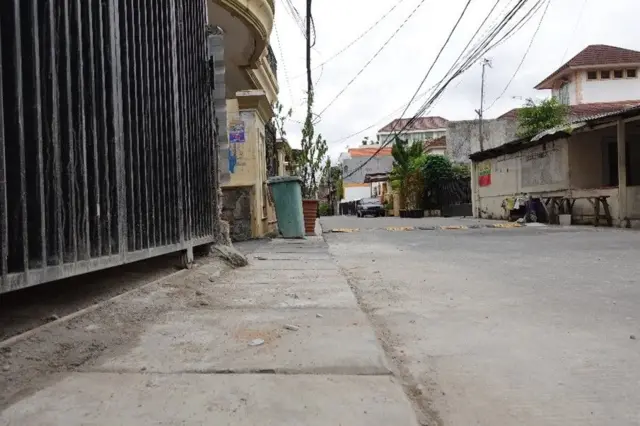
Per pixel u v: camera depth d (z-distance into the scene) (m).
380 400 2.11
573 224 16.64
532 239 10.82
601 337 3.13
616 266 6.34
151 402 2.08
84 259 3.03
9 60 2.46
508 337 3.15
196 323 3.38
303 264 6.68
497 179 22.56
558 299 4.30
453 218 25.19
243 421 1.91
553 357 2.76
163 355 2.70
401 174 33.66
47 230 2.71
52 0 2.75
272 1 9.70
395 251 8.62
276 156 19.44
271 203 15.05
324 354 2.69
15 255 2.47
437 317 3.69
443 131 65.06
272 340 2.97
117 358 2.65
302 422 1.90
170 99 4.84
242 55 10.91
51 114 2.73
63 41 2.87
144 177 4.08
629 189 14.26
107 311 3.39
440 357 2.77
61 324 2.98
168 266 5.26
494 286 4.98
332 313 3.68
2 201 2.34
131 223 3.77
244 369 2.47
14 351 2.51
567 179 17.00
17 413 1.96
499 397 2.23
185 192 5.30
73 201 2.91
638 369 2.56
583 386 2.35
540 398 2.22
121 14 3.72
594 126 15.36
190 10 5.77
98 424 1.88
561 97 38.50
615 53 35.88
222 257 6.30
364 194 71.19
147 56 4.24
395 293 4.66
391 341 3.09
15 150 2.47
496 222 19.20
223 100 6.89
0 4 2.41
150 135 4.26
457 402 2.18
